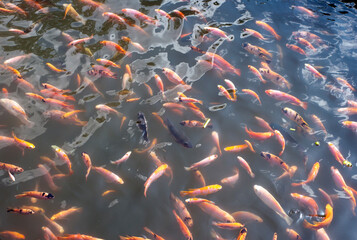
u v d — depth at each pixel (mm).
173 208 3457
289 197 3621
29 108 4281
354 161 4086
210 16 6379
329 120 4602
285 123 4504
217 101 4699
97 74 4773
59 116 4227
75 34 5539
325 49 5926
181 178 3723
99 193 3562
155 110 4430
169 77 4727
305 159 4047
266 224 3381
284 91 5000
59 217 3297
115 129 4168
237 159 3980
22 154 3811
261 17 6566
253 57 5496
